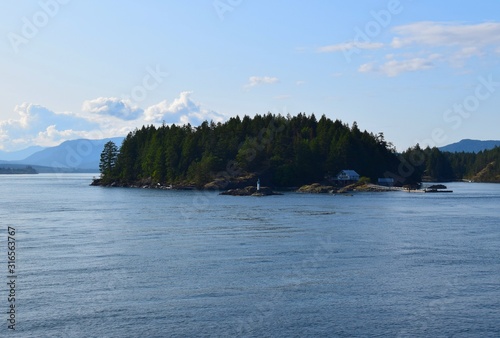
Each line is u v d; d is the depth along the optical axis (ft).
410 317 108.99
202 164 558.97
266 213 305.94
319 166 595.47
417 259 162.81
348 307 114.52
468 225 250.78
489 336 99.81
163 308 112.27
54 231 220.23
